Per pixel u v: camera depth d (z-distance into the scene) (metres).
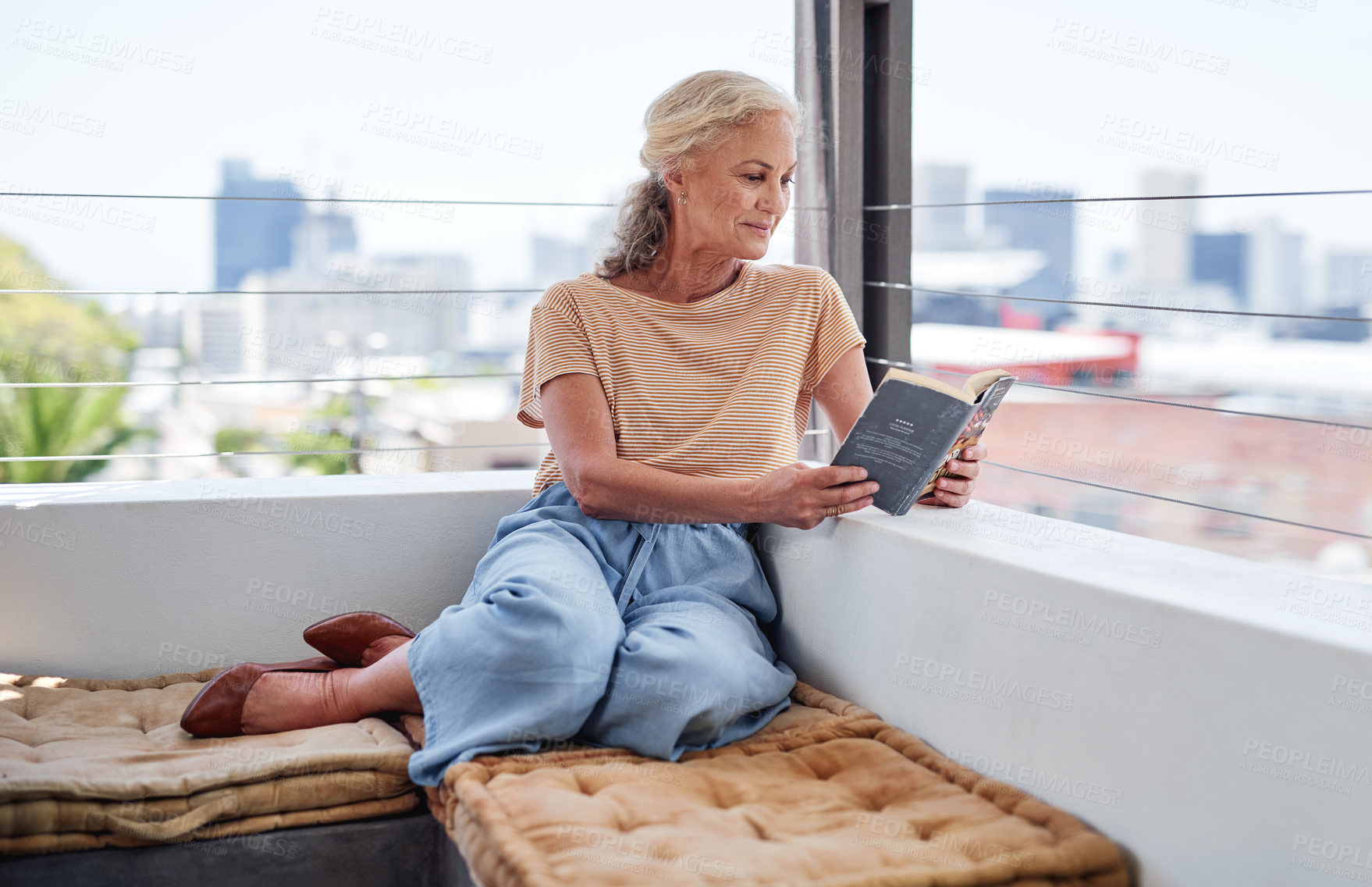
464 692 1.25
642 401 1.52
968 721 1.21
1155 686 0.99
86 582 1.66
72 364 8.07
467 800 1.09
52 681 1.60
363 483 1.86
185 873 1.21
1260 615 0.93
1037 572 1.11
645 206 1.60
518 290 1.96
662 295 1.61
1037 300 1.62
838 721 1.34
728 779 1.19
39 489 1.76
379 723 1.38
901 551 1.31
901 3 1.99
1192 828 0.96
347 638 1.52
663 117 1.53
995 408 1.42
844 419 1.59
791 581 1.55
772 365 1.54
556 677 1.22
